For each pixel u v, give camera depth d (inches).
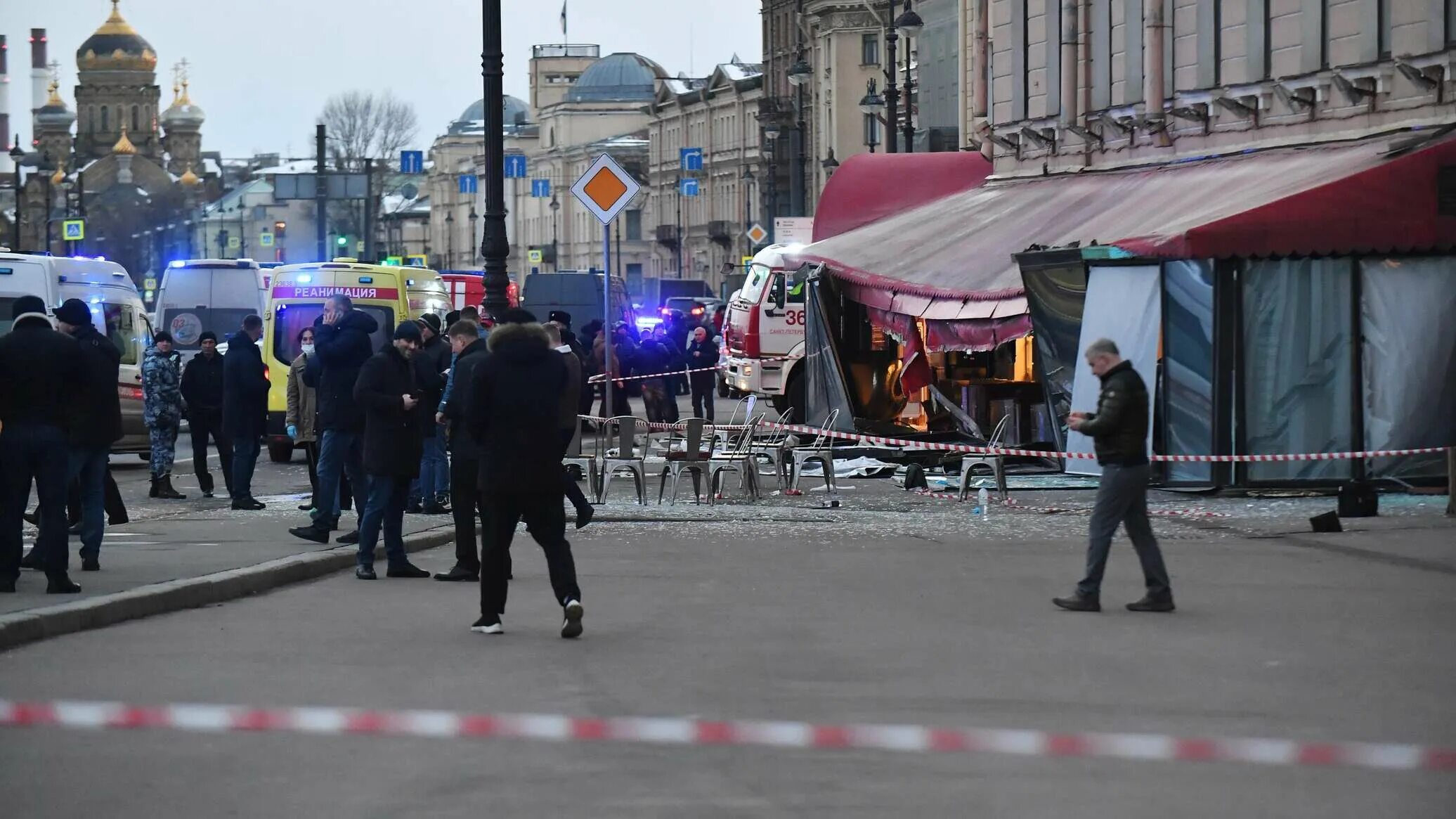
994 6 2514.8
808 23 7140.8
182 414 1910.7
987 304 1823.3
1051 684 735.7
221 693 717.9
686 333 3754.9
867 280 2021.4
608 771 585.3
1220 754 605.0
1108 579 1071.0
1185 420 1605.6
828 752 613.6
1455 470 1396.4
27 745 624.1
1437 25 1658.5
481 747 622.2
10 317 2070.6
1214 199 1761.8
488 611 875.4
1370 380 1592.0
